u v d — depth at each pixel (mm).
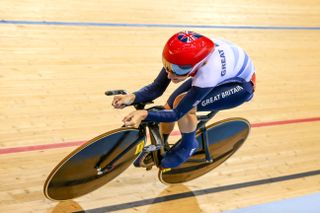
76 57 3842
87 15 4543
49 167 2723
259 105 3898
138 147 2330
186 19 5012
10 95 3215
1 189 2504
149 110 2080
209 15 5254
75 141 2973
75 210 2488
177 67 1888
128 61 3984
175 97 2275
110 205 2578
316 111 4012
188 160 2682
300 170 3236
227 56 2141
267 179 3070
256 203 2820
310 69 4695
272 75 4402
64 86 3459
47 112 3152
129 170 2861
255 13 5656
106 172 2404
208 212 2678
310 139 3613
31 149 2820
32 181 2602
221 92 2258
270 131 3594
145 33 4496
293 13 5996
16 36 3881
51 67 3627
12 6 4297
